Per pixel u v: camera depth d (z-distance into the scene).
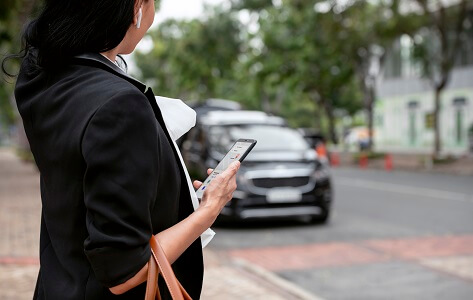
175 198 1.42
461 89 33.47
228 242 8.50
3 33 11.91
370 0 27.14
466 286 6.04
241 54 36.06
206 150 10.28
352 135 46.94
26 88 1.46
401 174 21.41
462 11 24.58
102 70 1.41
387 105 41.09
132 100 1.30
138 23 1.47
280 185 9.47
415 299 5.59
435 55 25.81
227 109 17.58
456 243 8.22
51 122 1.37
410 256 7.45
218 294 5.44
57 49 1.41
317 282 6.26
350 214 11.05
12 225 9.11
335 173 22.14
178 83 42.06
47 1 1.45
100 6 1.41
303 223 10.09
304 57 32.41
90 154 1.26
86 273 1.36
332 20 27.19
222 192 1.49
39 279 1.53
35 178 18.97
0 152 48.34
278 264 7.12
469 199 13.13
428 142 36.69
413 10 25.12
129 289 1.32
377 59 31.89
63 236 1.38
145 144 1.29
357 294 5.79
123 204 1.25
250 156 9.68
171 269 1.33
